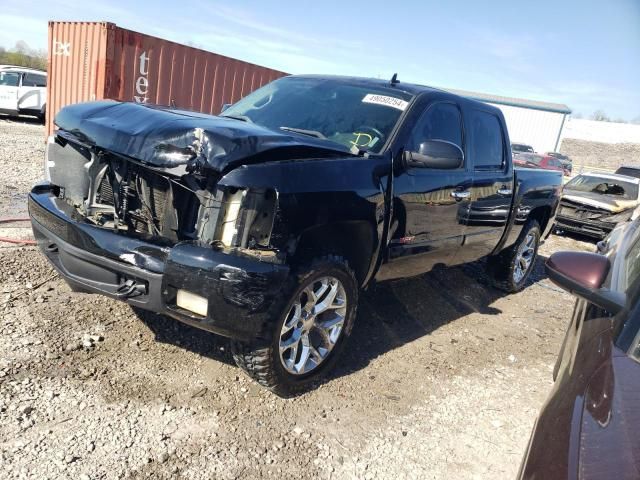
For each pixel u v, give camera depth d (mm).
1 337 3488
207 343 3869
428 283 6145
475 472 3055
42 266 4676
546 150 47281
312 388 3574
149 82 11344
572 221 11758
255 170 2938
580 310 3125
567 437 1775
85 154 3537
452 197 4430
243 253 2906
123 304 4188
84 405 3006
